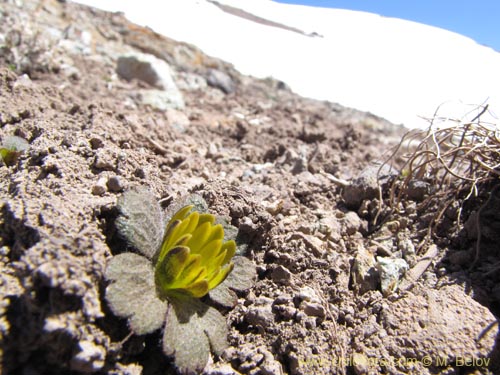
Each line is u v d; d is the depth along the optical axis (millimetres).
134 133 171
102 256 84
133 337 84
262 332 97
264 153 224
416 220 134
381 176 152
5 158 123
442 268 115
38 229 84
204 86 354
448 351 90
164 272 88
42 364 76
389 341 95
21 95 177
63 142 121
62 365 75
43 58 251
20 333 75
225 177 173
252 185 160
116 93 260
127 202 94
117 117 182
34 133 141
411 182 144
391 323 98
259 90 384
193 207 105
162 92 278
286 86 412
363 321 101
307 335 95
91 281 80
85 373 77
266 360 91
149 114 237
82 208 94
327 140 244
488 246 120
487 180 129
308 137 245
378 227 136
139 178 120
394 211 139
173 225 91
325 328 97
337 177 180
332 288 108
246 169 192
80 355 74
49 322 72
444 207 126
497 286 108
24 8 329
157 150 174
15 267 79
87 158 117
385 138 305
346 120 340
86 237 84
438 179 147
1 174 116
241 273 102
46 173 106
